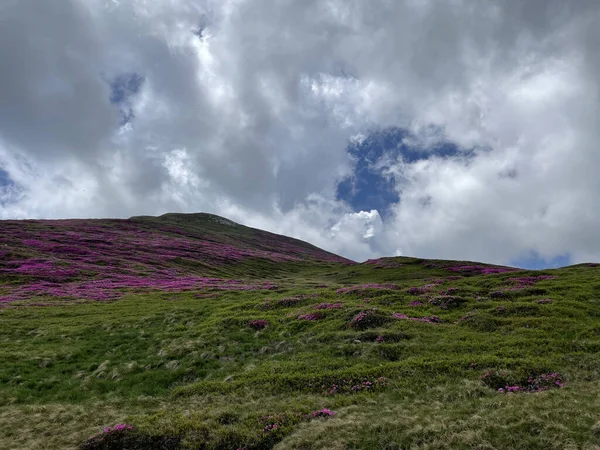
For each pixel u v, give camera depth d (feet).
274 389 73.26
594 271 173.99
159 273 268.62
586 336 86.63
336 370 79.05
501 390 64.08
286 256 496.23
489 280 166.91
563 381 66.13
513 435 46.93
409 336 94.12
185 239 445.37
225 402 69.51
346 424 55.11
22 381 86.33
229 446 53.93
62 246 295.69
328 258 637.30
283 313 130.62
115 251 314.14
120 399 76.79
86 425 64.18
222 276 308.60
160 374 88.17
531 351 80.38
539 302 116.67
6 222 357.41
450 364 75.20
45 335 119.55
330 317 116.47
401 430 51.96
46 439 59.82
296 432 55.26
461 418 53.31
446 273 282.77
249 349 99.91
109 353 105.09
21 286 199.62
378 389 69.31
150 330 124.16
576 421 48.16
